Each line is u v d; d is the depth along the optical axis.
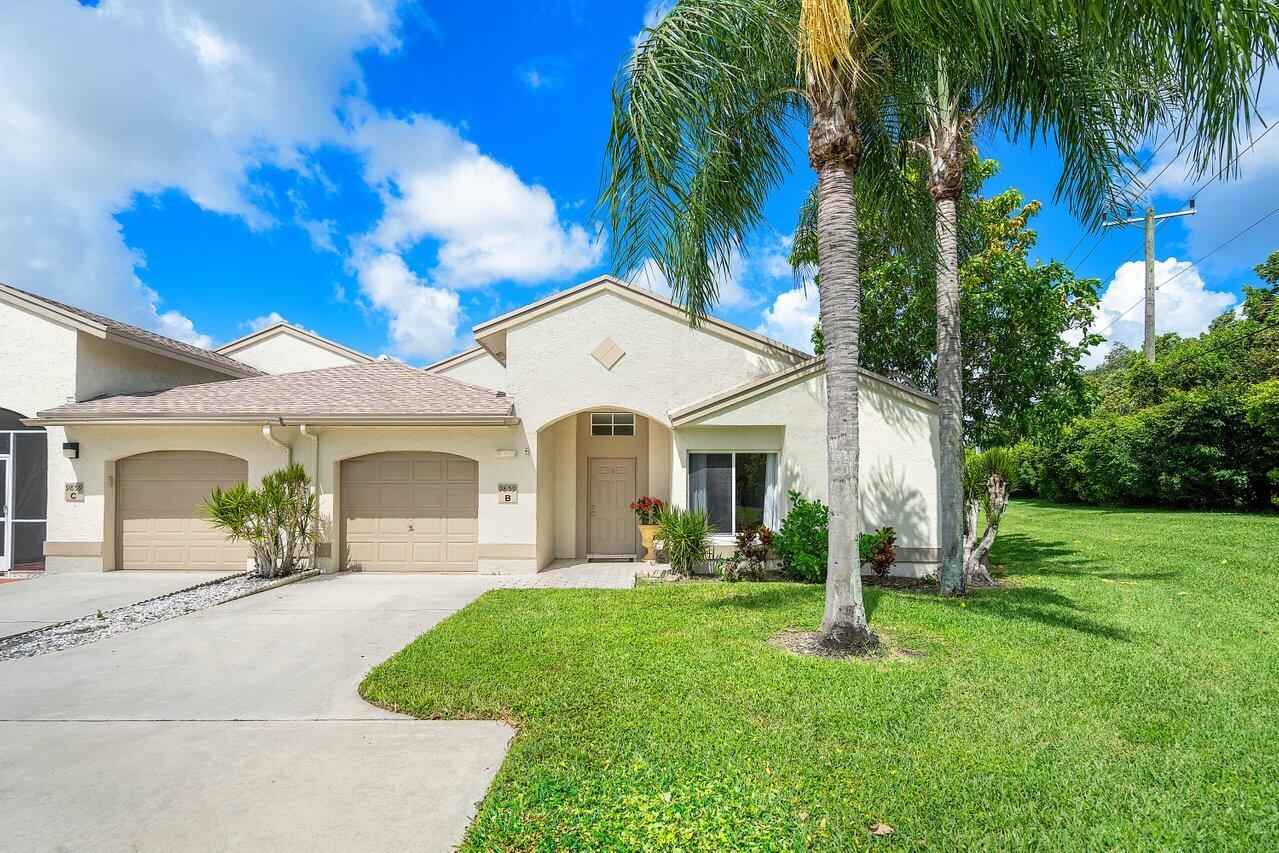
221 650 7.27
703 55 6.69
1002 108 8.07
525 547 12.62
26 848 3.39
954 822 3.63
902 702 5.40
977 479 11.77
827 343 7.30
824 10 6.05
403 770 4.27
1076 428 26.81
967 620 8.20
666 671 6.20
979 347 12.92
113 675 6.39
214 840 3.46
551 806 3.69
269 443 12.69
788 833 3.43
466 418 12.19
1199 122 4.54
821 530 11.53
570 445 14.95
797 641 7.36
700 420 12.32
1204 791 3.98
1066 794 3.94
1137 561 13.12
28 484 13.07
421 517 13.01
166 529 12.90
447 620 8.44
